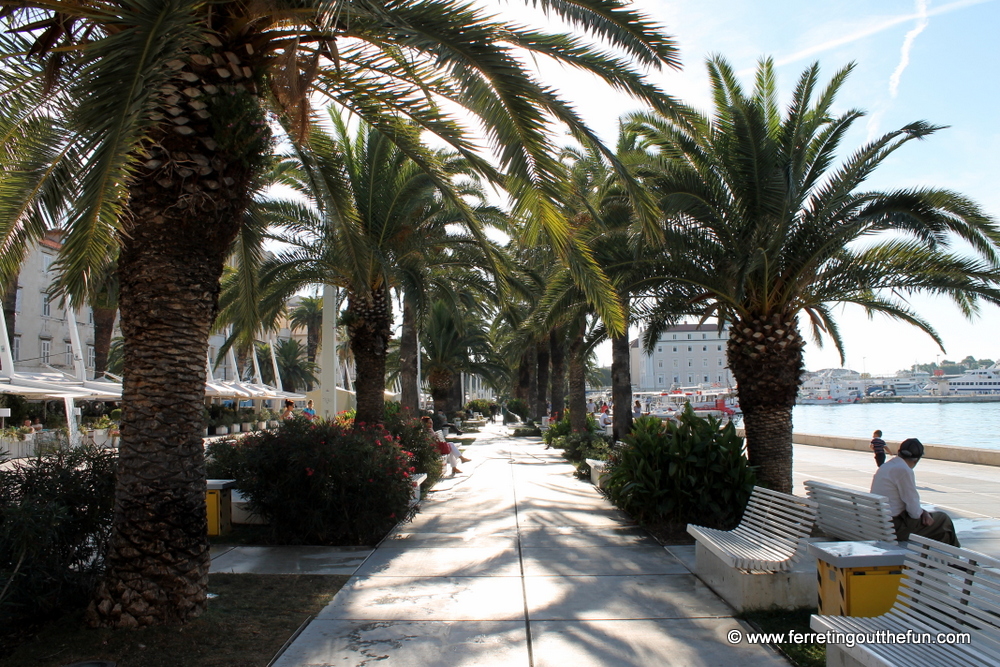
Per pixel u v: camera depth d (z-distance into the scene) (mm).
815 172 9859
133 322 5070
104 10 5039
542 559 7223
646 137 10688
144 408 4992
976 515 9789
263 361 60188
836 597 4629
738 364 10031
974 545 7652
